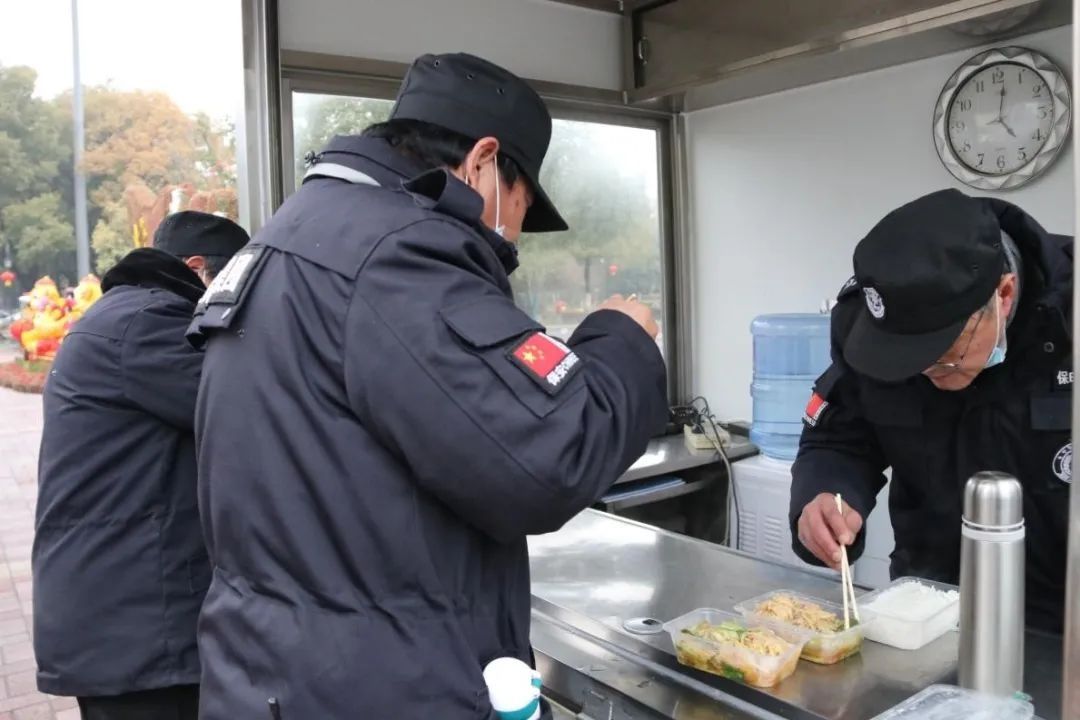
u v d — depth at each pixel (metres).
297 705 0.84
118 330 1.51
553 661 1.14
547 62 2.94
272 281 0.89
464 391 0.80
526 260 3.03
